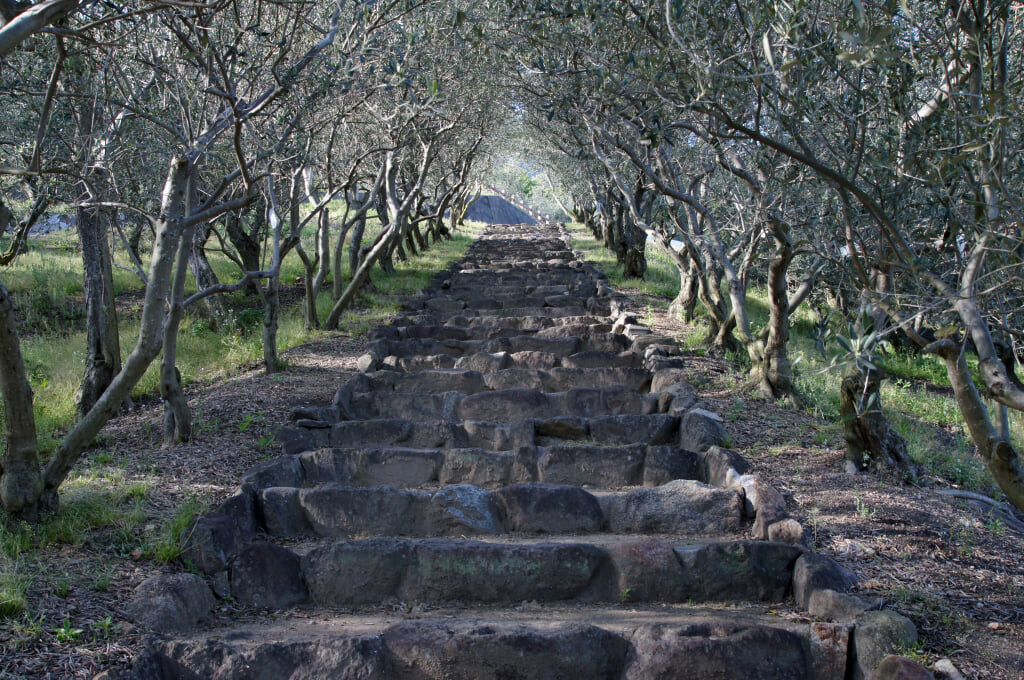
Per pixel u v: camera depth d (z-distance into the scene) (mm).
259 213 13727
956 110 2859
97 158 5867
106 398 4602
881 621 3740
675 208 9578
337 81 5477
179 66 5789
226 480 5535
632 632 3836
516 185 46625
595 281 15289
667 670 3688
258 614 4203
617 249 18109
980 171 3027
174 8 4289
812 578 4270
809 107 3232
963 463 6508
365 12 5586
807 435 6742
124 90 5312
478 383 8141
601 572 4516
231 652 3559
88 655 3367
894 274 3766
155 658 3482
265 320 8469
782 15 3246
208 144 4988
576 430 6840
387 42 6660
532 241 24781
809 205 4832
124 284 13586
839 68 3338
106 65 5027
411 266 17562
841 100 3527
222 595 4273
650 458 6059
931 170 3088
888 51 2594
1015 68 3898
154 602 3775
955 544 4750
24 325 10875
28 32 3010
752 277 13820
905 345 12188
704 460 6082
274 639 3719
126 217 7844
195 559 4402
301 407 7070
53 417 7020
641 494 5406
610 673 3740
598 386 8156
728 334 9422
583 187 24234
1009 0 3178
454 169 19641
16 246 6676
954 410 8703
